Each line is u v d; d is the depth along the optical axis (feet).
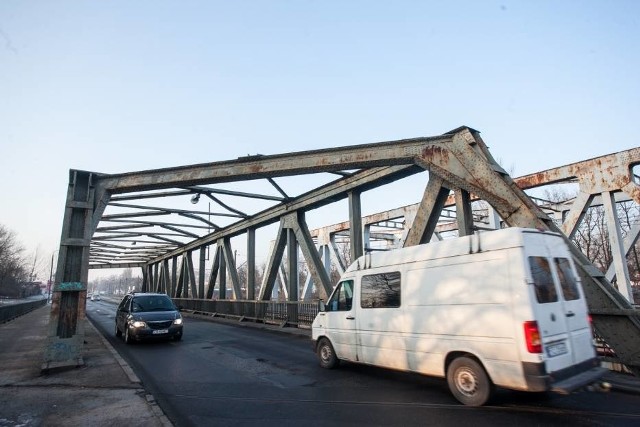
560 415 17.22
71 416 18.54
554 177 48.29
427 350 21.12
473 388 18.86
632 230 45.83
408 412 18.33
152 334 43.55
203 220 67.82
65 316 31.04
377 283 25.09
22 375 27.63
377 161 34.04
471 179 29.66
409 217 68.39
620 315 22.40
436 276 21.31
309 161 36.63
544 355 16.71
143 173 37.78
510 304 17.65
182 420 18.20
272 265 59.82
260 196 51.90
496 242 18.83
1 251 224.12
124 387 23.98
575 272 20.54
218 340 46.06
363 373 26.89
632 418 16.63
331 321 28.50
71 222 33.24
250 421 17.84
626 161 41.83
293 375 26.96
